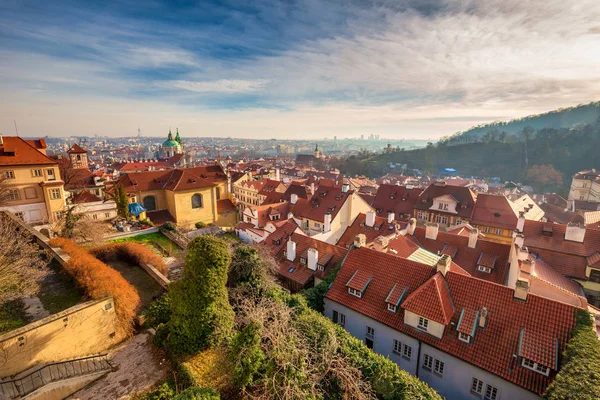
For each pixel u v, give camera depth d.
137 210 61.84
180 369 20.20
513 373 19.52
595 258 34.88
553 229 40.25
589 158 150.62
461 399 21.81
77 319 21.58
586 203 87.81
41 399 17.84
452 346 22.02
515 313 21.61
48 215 50.28
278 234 43.41
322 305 29.98
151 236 53.22
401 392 18.19
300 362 17.86
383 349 25.84
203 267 21.11
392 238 35.41
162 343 22.92
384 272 28.11
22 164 47.75
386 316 25.56
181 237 51.44
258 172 156.25
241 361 18.41
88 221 46.59
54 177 51.09
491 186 144.88
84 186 84.06
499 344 20.92
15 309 23.78
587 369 15.88
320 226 53.00
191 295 21.22
